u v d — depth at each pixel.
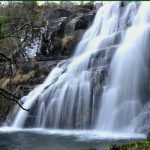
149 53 18.67
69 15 27.73
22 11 26.44
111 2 25.22
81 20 25.30
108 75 18.69
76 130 17.77
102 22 24.73
